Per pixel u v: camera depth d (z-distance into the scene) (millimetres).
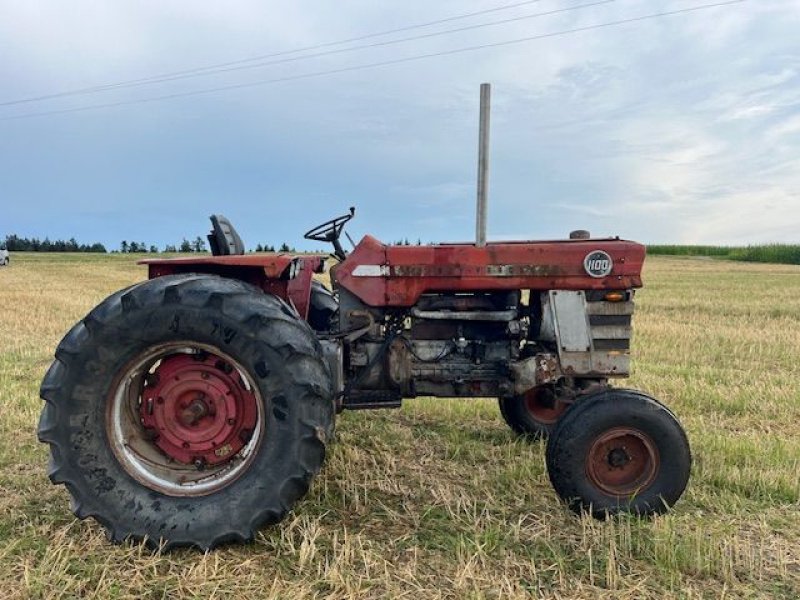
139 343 3189
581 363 3797
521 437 4891
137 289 3238
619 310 3816
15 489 3832
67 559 2951
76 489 3172
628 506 3465
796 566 3039
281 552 3082
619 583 2850
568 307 3799
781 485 3934
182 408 3387
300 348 3186
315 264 4559
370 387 4020
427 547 3141
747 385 6934
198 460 3381
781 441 4793
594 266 3785
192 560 3074
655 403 3494
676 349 9492
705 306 15742
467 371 3965
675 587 2834
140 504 3170
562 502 3584
